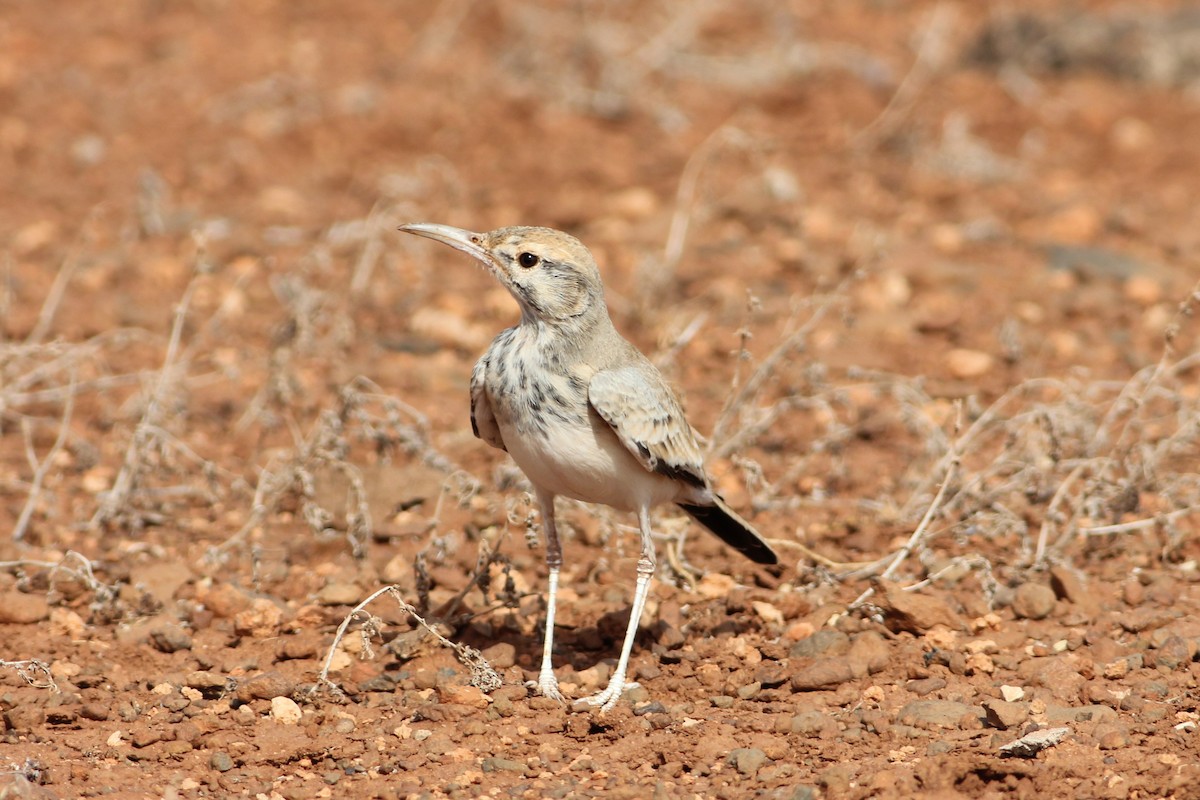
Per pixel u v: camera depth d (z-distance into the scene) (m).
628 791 9.55
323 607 12.85
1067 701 10.88
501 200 24.45
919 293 21.17
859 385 17.28
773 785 9.70
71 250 21.95
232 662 11.86
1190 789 9.33
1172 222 24.19
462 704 11.05
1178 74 31.50
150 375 16.30
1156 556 13.74
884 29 35.50
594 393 10.67
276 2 34.78
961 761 9.63
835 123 28.77
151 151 26.16
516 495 14.47
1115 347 19.34
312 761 10.32
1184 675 11.27
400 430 14.92
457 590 13.20
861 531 14.33
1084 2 37.34
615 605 12.90
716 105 29.70
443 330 19.56
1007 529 13.79
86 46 30.78
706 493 11.68
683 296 20.80
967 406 16.39
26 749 10.32
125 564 13.69
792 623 12.48
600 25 31.77
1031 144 28.08
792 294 20.77
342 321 18.86
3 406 16.08
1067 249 22.59
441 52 31.80
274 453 15.97
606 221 23.48
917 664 11.52
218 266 21.52
